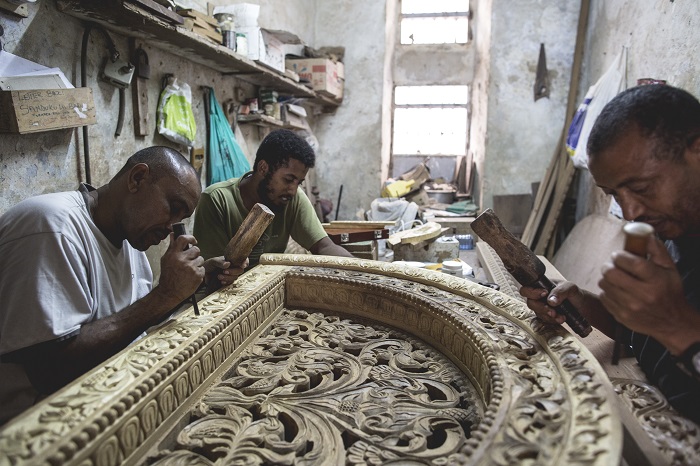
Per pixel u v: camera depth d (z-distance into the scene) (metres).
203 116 2.88
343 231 2.65
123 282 1.26
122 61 2.06
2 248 0.98
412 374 1.04
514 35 4.49
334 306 1.41
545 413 0.68
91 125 1.95
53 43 1.73
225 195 1.86
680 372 0.84
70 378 0.98
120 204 1.13
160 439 0.78
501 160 4.70
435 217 4.70
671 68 2.59
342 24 4.93
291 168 1.71
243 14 2.89
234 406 0.90
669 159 0.73
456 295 1.25
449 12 5.41
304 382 0.99
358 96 5.00
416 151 5.79
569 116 4.34
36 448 0.57
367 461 0.75
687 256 0.89
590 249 3.44
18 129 1.46
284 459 0.75
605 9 3.80
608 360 1.08
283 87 3.73
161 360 0.81
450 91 5.61
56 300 0.96
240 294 1.20
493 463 0.59
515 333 0.99
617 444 0.58
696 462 0.69
